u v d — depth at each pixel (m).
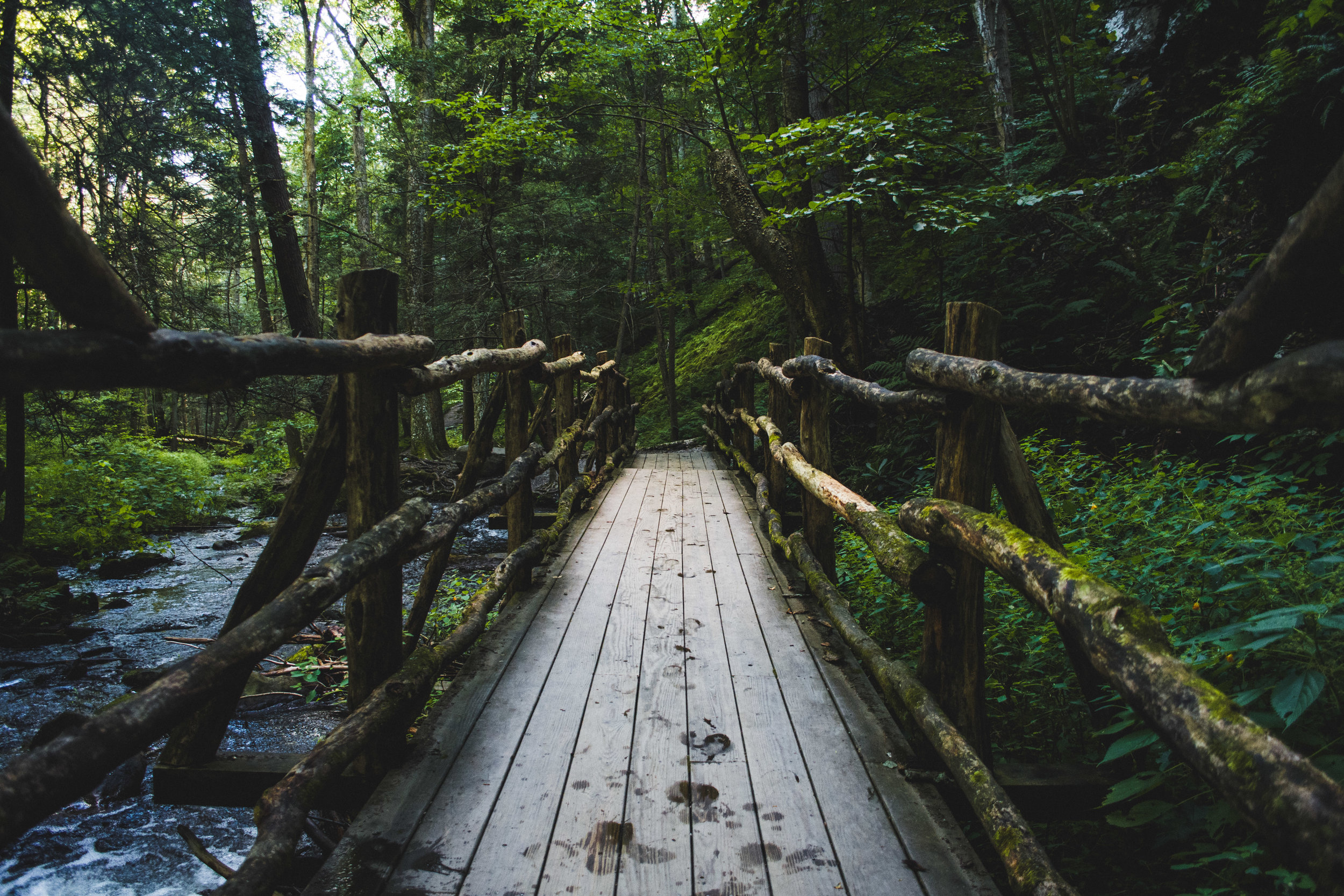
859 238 9.36
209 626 6.39
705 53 8.61
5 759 4.15
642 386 19.16
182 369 1.24
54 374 1.02
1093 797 2.19
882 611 4.09
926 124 7.18
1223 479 4.61
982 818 1.74
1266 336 0.97
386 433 2.30
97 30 8.76
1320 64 5.27
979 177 8.95
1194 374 1.11
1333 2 4.64
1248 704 1.88
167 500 11.13
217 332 1.41
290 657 5.00
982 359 2.09
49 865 3.36
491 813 2.07
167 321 9.73
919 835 1.96
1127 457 5.70
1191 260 6.71
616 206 18.00
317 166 25.53
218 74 9.93
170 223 9.93
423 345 2.35
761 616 3.68
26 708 4.76
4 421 9.69
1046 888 1.43
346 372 1.95
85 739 1.13
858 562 5.16
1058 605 1.36
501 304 17.08
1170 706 1.05
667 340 20.45
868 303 11.03
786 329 14.28
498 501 3.23
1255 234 5.79
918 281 8.73
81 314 1.09
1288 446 4.51
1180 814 1.99
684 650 3.24
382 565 2.13
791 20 7.95
